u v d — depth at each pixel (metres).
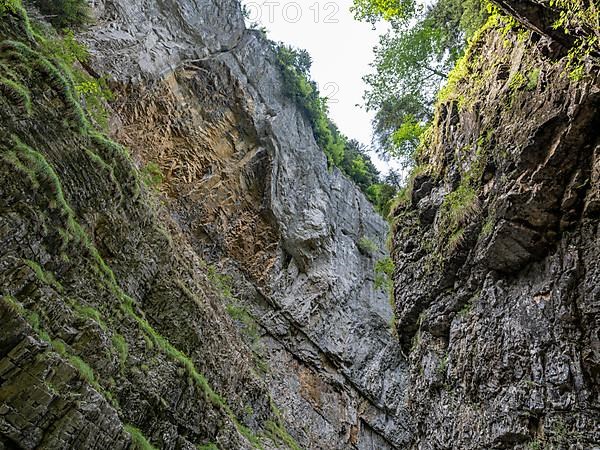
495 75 11.98
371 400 28.47
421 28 18.56
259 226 27.22
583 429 8.62
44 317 7.18
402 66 19.50
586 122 8.94
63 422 6.30
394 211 16.47
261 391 18.16
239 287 25.25
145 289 11.85
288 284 27.52
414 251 14.75
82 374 6.88
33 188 7.94
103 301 9.16
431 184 14.66
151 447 7.98
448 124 14.12
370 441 27.70
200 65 25.31
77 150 9.93
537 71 10.18
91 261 9.33
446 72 18.77
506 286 10.92
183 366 10.60
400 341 15.86
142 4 23.30
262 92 28.94
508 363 10.43
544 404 9.37
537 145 9.75
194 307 13.50
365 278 32.06
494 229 10.84
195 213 24.48
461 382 12.09
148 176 20.72
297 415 23.80
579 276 9.05
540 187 9.68
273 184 27.09
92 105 17.25
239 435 12.52
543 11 9.02
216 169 25.53
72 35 17.47
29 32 10.41
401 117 20.28
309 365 26.64
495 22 12.77
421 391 14.05
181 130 24.23
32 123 8.88
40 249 7.85
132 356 9.15
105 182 10.57
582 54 8.73
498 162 11.04
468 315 12.02
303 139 31.47
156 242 12.74
